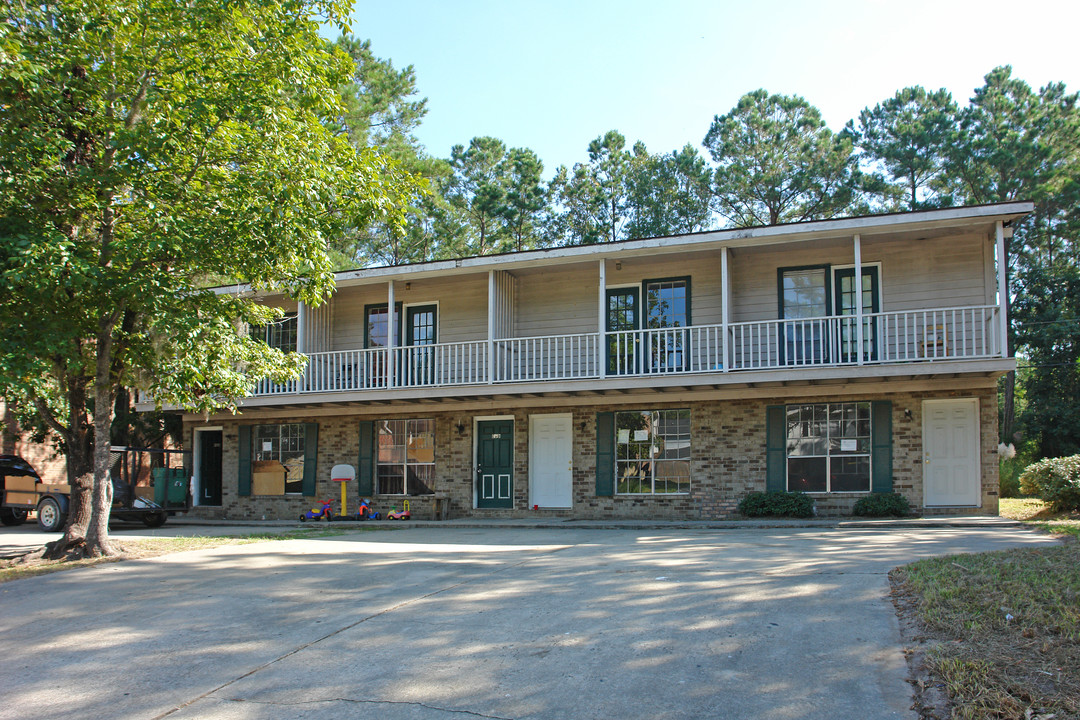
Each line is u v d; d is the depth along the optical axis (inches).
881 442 629.9
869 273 665.0
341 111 472.4
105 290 430.6
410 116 1314.0
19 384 405.4
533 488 738.8
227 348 492.1
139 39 430.0
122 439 1071.0
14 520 825.5
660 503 687.7
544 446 740.7
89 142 457.1
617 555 412.5
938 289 645.3
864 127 1465.3
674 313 719.1
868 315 600.4
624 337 694.5
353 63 468.8
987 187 1344.7
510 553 444.5
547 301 762.2
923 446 623.8
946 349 582.6
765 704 196.1
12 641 294.2
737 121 1470.2
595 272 748.6
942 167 1396.4
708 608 279.7
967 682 192.4
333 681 233.3
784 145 1433.3
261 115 426.3
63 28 421.1
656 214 1513.3
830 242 646.5
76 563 447.8
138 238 418.6
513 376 705.0
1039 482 597.0
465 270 718.5
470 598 320.8
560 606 297.7
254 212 423.2
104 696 232.5
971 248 641.0
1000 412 1568.7
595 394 706.2
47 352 411.5
